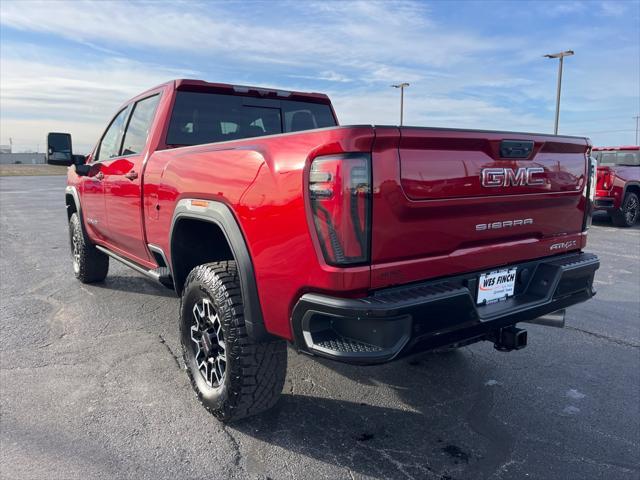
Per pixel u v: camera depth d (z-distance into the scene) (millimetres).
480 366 3832
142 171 3811
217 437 2807
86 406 3121
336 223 2107
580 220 3268
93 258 5715
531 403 3266
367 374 3643
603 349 4215
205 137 4105
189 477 2475
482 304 2711
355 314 2113
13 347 4031
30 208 15680
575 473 2547
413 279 2346
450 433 2896
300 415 3062
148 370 3637
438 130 2289
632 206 11938
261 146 2465
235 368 2666
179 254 3336
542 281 2965
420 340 2270
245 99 4344
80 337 4262
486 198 2557
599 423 3027
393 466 2582
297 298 2324
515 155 2672
